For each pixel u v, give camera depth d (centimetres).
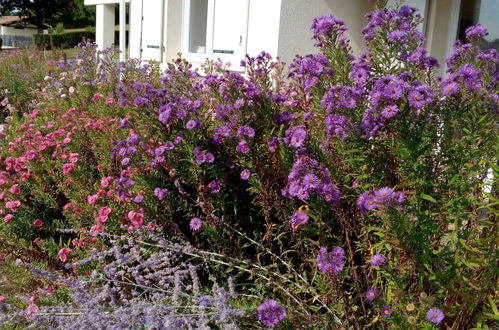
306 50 805
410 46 304
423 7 770
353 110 281
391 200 226
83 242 370
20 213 437
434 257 252
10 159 461
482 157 272
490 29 725
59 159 451
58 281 345
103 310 297
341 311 271
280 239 343
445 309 244
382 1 351
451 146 257
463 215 248
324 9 804
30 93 969
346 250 304
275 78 489
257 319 271
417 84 261
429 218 254
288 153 322
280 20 770
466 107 254
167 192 357
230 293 289
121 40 1230
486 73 296
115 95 589
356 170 290
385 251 280
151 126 378
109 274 315
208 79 384
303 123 355
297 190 268
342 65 337
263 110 344
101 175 434
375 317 266
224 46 909
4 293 383
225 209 361
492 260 237
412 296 246
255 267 323
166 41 1059
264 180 338
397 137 260
